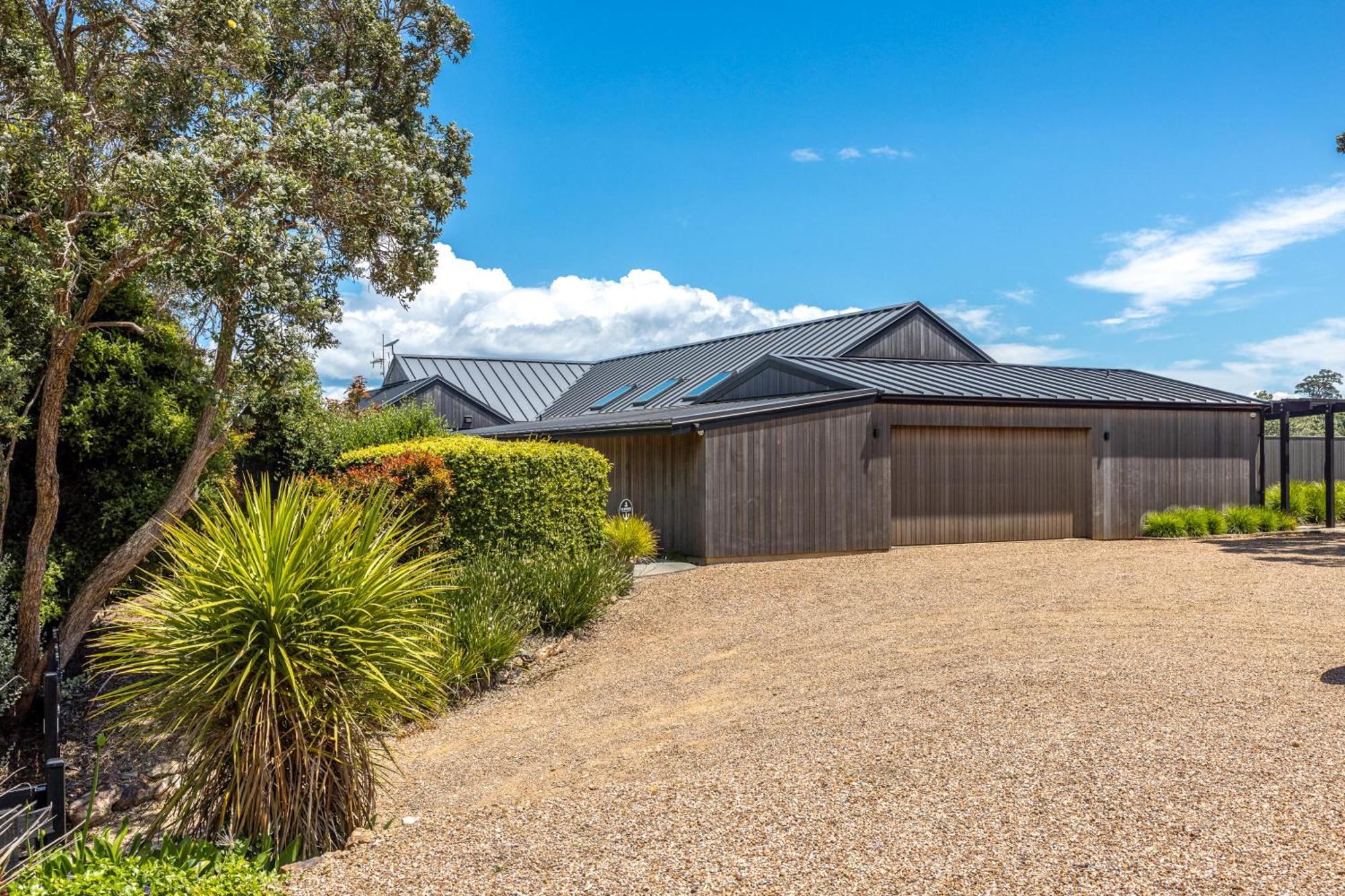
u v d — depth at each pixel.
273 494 11.95
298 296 7.20
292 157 7.70
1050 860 3.54
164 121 7.93
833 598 10.73
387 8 10.88
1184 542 15.48
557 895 3.47
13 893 3.71
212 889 3.71
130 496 8.53
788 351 23.23
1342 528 17.73
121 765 6.86
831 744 5.42
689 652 8.81
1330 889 3.23
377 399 32.59
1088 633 8.27
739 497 13.34
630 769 5.64
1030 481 16.06
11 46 7.08
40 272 6.63
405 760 6.57
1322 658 6.88
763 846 3.81
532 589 9.63
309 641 4.84
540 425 18.05
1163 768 4.50
